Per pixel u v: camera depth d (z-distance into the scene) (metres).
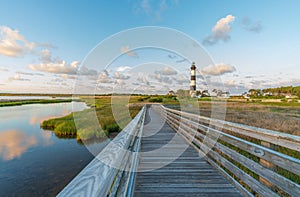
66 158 7.38
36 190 4.88
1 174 5.89
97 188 0.58
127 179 1.59
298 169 1.41
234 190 2.17
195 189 2.19
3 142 9.92
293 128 6.25
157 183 2.34
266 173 1.78
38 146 9.12
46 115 22.61
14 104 46.62
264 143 1.97
